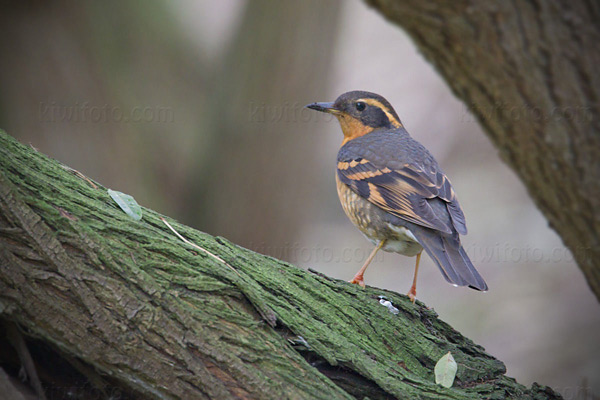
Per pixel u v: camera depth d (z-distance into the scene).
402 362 7.61
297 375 6.48
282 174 18.94
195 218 19.03
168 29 18.39
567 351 18.45
